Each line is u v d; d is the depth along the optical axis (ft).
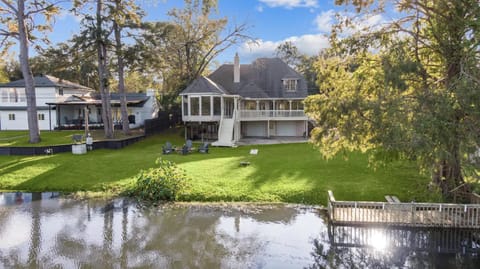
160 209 41.73
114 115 132.87
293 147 81.41
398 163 54.95
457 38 35.09
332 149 41.81
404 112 31.45
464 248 31.12
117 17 82.12
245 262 28.53
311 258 29.30
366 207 35.68
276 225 36.45
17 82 121.90
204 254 29.89
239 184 48.37
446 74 37.37
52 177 54.39
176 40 114.01
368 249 30.89
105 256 29.40
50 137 91.35
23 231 34.88
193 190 46.68
